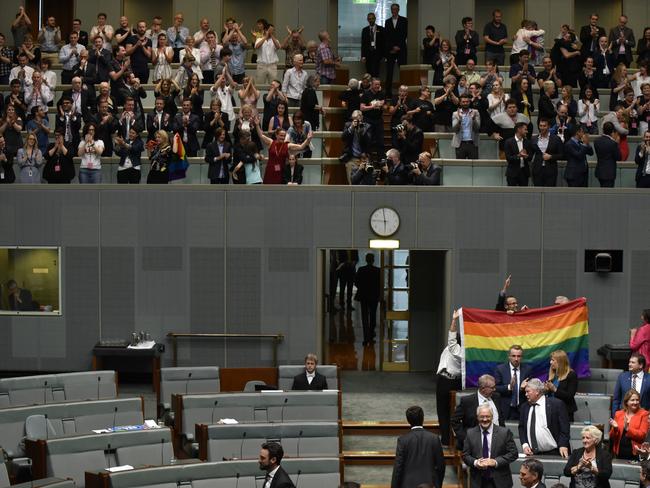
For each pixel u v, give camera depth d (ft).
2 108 94.58
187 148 86.69
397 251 87.10
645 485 46.52
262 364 81.05
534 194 80.33
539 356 72.59
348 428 70.59
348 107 91.40
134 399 63.82
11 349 81.30
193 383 70.79
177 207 80.69
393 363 87.30
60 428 61.11
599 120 95.40
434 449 52.60
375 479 63.72
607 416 65.98
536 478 45.60
